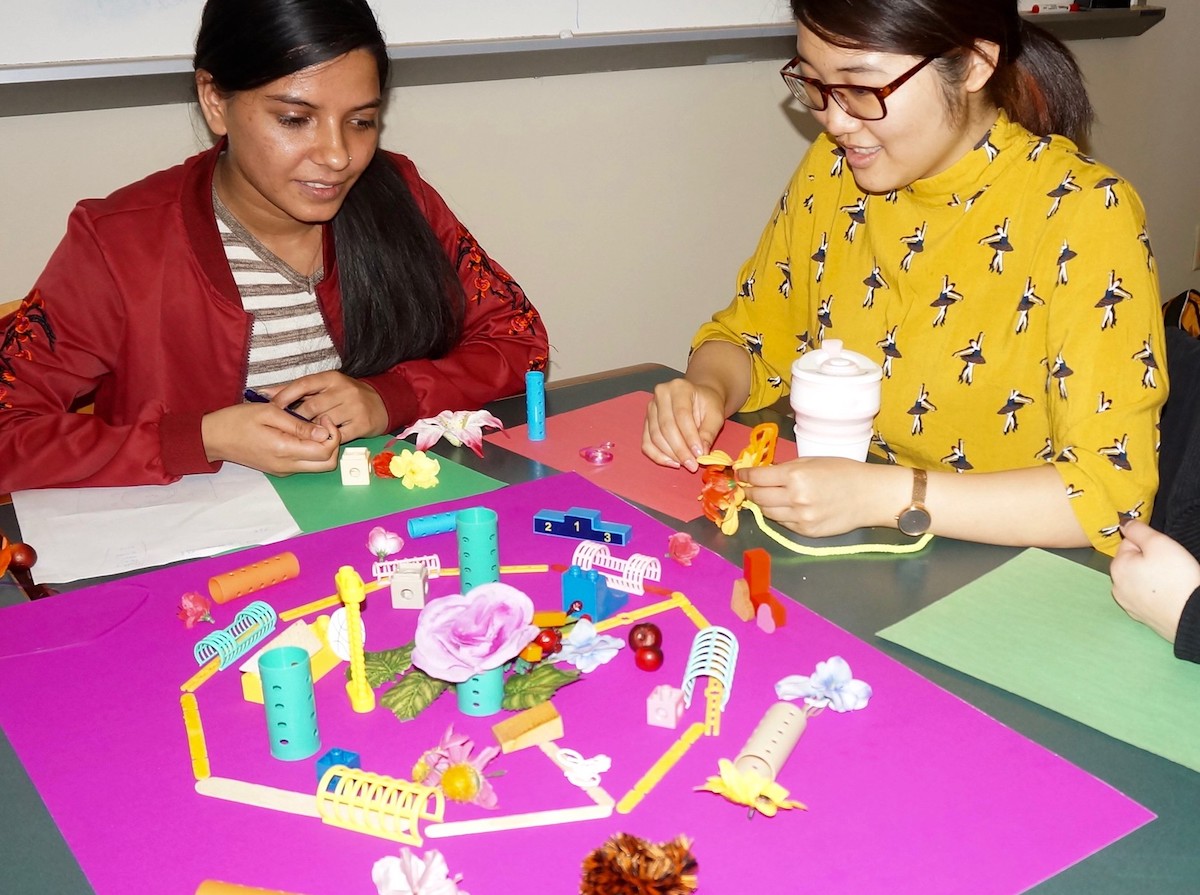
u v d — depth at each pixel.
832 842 0.66
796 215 1.52
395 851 0.67
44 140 1.80
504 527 1.09
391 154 1.63
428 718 0.80
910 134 1.15
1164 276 3.64
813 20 1.09
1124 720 0.77
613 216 2.49
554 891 0.63
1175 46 3.30
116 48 1.79
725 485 1.08
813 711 0.79
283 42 1.20
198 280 1.43
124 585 1.00
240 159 1.32
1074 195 1.22
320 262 1.54
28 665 0.88
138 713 0.82
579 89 2.32
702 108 2.52
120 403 1.47
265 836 0.69
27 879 0.65
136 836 0.69
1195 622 0.83
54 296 1.39
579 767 0.72
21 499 1.19
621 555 1.03
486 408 1.48
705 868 0.64
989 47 1.13
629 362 2.65
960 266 1.31
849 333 1.44
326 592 0.98
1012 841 0.66
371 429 1.36
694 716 0.79
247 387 1.51
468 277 1.63
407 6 1.99
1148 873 0.64
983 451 1.37
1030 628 0.90
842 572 1.00
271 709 0.74
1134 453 1.08
